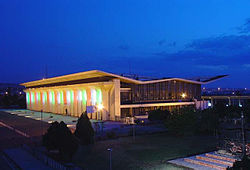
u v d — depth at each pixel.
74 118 54.94
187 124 31.25
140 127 39.44
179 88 62.72
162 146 26.14
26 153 24.11
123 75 55.16
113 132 32.00
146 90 56.47
